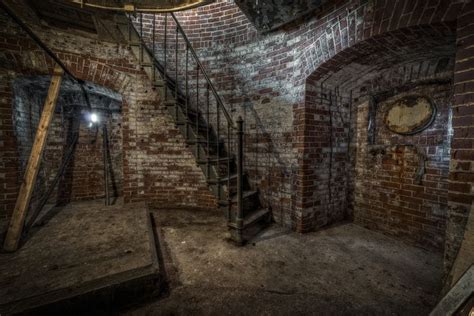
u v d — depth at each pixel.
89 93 3.92
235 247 2.54
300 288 1.86
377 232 2.99
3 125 2.72
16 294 1.46
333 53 2.43
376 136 3.02
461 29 1.57
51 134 3.74
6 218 2.78
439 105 2.39
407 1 1.85
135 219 2.86
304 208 2.91
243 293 1.80
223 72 3.53
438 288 1.86
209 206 3.77
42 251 2.02
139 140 3.59
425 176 2.52
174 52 3.63
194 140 3.01
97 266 1.79
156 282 1.75
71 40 3.05
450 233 1.67
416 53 2.33
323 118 3.01
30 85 3.20
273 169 3.23
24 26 1.82
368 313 1.60
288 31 2.95
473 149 1.53
